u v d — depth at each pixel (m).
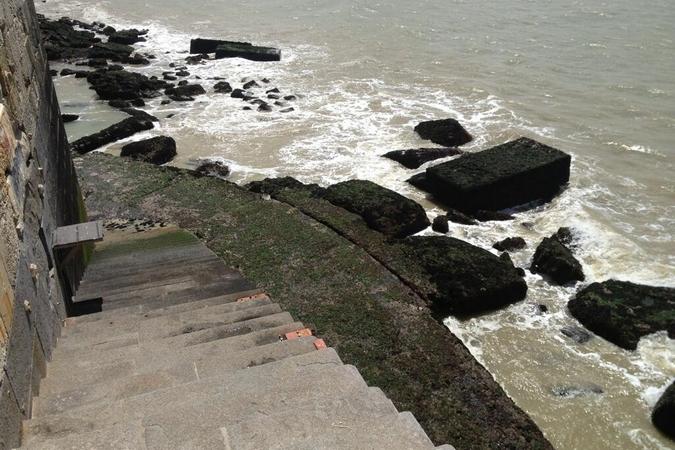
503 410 8.71
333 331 10.09
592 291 12.14
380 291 11.23
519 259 13.73
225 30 33.28
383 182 17.16
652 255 13.74
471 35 29.67
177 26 34.59
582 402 10.07
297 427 3.72
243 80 25.70
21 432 4.16
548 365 10.84
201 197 14.96
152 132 20.89
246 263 12.09
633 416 9.81
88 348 6.11
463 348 9.82
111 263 11.38
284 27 33.06
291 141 19.97
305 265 12.00
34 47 9.27
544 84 23.59
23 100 7.45
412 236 13.47
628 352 11.06
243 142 20.03
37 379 5.13
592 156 18.22
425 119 21.19
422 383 9.08
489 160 16.25
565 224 14.96
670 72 23.84
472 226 14.94
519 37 28.97
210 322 6.76
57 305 7.06
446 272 12.05
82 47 30.42
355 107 22.53
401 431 3.59
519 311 12.16
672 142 18.88
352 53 28.41
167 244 12.52
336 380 4.48
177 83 25.41
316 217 13.84
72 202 10.93
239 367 5.15
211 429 3.84
